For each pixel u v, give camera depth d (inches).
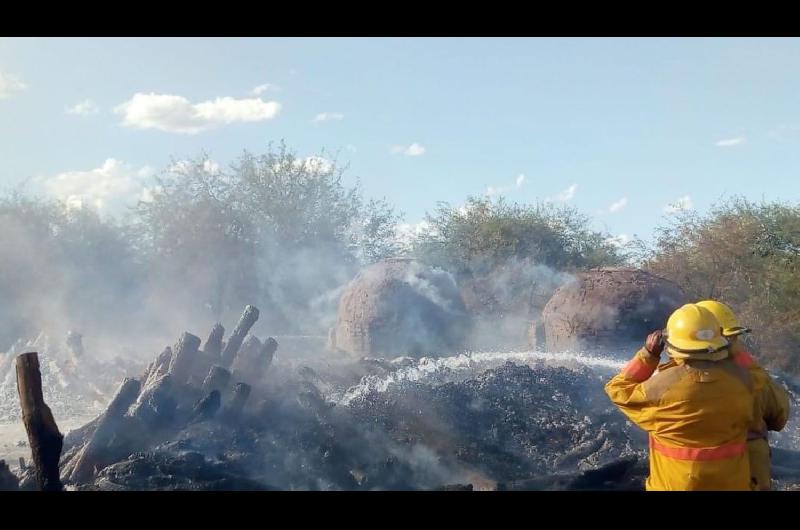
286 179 1215.6
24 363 214.5
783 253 888.9
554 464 293.9
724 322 186.2
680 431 176.6
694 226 943.0
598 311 477.1
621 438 310.2
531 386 349.4
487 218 1135.0
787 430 364.5
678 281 897.5
